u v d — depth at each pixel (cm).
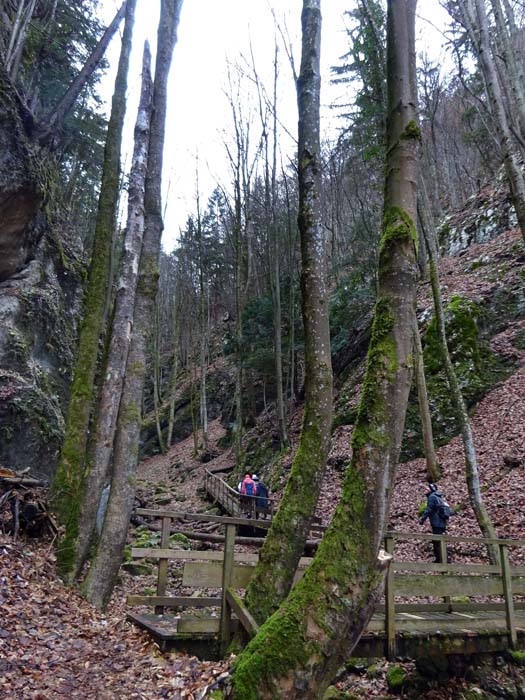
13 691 362
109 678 402
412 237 336
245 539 961
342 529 292
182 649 467
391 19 375
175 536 1193
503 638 586
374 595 283
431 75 2494
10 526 698
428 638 540
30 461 1023
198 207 2988
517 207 768
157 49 941
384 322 327
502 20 986
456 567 587
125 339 811
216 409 3228
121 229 2191
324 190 3023
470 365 1524
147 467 2869
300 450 517
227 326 3384
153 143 886
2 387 1055
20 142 1220
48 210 1495
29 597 550
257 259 2953
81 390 847
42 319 1297
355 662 588
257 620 444
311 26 624
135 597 515
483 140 2520
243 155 2283
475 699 538
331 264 2656
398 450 307
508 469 1151
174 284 4288
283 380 2353
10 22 1477
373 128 1634
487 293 1714
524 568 650
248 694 271
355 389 1845
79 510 720
